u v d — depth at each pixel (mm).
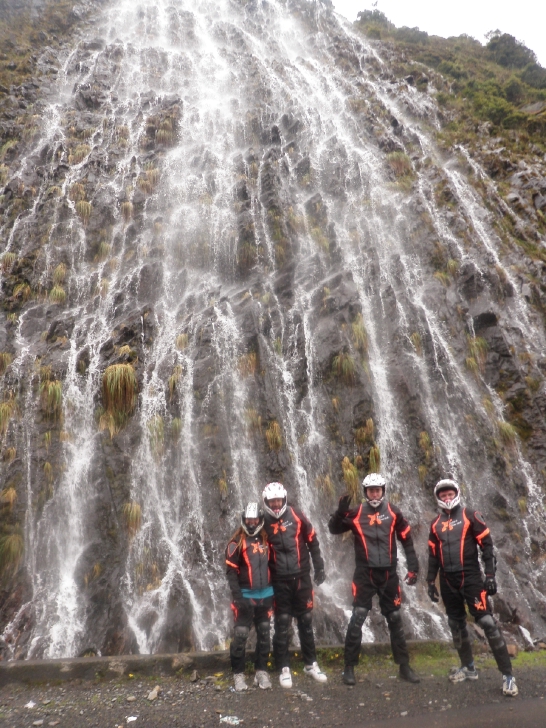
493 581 5258
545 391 10680
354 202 14766
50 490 8469
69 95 19594
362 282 12086
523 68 34781
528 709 4676
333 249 13039
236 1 31219
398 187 15391
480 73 31422
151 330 10852
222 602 7492
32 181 14570
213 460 9008
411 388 10141
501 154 17797
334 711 4754
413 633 7129
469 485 9234
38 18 25094
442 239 13414
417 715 4617
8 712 4910
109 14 27562
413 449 9539
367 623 7168
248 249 12734
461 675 5410
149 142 16953
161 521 8438
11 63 20703
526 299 12617
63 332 10656
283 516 5672
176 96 19578
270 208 13922
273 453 9211
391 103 20906
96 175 14984
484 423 10078
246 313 10898
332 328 10820
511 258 13547
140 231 13492
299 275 12336
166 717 4715
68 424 9219
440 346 10938
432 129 19547
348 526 5734
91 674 5605
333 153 16828
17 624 7109
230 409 9570
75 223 13242
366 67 24969
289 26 29359
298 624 5645
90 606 7387
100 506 8453
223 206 14281
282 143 17531
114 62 22188
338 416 9797
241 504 8633
